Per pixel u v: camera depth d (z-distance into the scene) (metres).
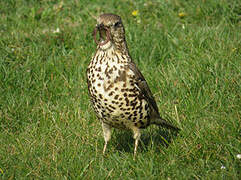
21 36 10.94
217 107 8.11
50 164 6.82
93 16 12.34
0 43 10.55
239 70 8.62
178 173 6.37
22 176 6.60
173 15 12.17
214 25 11.27
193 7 12.31
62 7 12.97
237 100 8.04
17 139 7.43
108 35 6.19
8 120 8.18
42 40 10.77
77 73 9.45
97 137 7.69
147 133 8.02
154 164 6.71
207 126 7.42
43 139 7.53
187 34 10.69
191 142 7.23
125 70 6.32
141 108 6.60
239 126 7.17
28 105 8.58
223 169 6.38
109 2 13.15
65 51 10.25
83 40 10.70
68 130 7.81
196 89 8.54
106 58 6.25
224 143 6.93
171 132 7.78
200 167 6.62
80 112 8.26
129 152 7.39
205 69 8.91
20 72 9.29
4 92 8.87
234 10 11.86
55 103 8.77
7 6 13.27
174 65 9.62
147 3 12.93
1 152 7.23
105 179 6.45
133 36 10.76
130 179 6.43
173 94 8.67
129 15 12.32
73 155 6.94
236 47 9.62
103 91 6.31
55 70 9.46
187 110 8.07
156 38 10.69
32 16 12.39
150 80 9.05
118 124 6.79
